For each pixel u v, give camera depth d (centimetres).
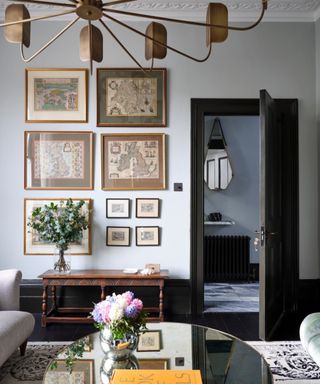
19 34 151
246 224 532
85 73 350
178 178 350
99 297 345
